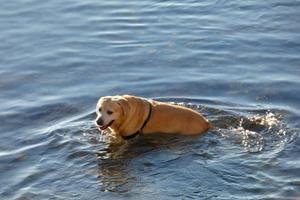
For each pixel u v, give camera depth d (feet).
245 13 62.23
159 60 53.62
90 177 37.68
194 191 35.70
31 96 48.75
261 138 40.55
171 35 58.18
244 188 35.73
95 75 51.80
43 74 52.39
